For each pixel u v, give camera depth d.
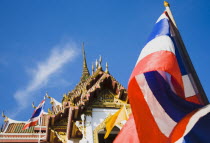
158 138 9.71
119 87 19.78
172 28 12.53
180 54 12.16
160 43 10.73
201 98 11.42
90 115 18.75
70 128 18.44
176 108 10.04
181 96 9.96
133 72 10.30
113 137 19.70
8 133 23.89
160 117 10.05
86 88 20.58
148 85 10.45
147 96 10.38
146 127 9.99
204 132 9.97
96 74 21.19
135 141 12.62
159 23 12.02
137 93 10.51
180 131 9.38
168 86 10.25
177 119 9.89
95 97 19.80
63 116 19.45
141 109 10.29
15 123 27.80
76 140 19.05
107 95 20.08
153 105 10.25
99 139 19.47
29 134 23.95
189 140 10.15
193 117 9.29
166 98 10.18
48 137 19.94
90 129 18.08
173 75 9.92
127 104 19.59
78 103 19.02
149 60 10.27
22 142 23.42
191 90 11.59
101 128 18.31
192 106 9.85
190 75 11.80
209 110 9.06
